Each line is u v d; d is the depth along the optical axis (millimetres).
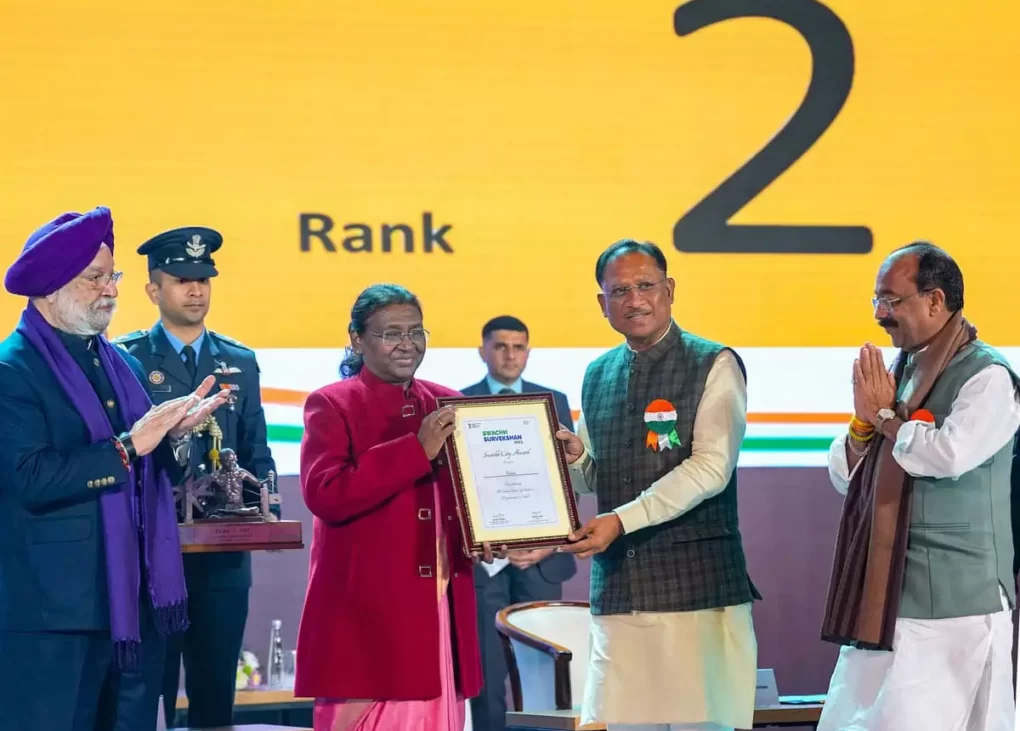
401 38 8680
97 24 8383
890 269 5371
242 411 6895
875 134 9023
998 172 9102
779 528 9070
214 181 8500
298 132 8586
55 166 8312
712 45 8922
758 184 8945
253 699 7938
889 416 5266
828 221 9000
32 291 4934
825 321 9016
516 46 8781
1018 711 5559
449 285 8750
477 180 8766
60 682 4812
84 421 4902
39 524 4809
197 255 6852
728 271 8938
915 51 9047
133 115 8414
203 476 5922
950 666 5164
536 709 7355
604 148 8852
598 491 5605
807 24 8977
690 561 5391
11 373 4824
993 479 5262
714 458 5297
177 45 8469
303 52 8586
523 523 5090
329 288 8633
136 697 5035
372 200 8664
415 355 5082
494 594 8305
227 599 6566
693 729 5391
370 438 5016
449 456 5043
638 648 5406
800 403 9023
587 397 5766
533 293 8812
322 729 4957
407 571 4910
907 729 5133
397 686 4812
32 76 8305
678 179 8898
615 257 5508
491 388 8531
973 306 9078
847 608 5309
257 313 8555
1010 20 9109
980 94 9086
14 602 4793
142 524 5055
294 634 8727
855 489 5488
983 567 5176
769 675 6961
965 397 5145
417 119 8703
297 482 8648
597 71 8836
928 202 9055
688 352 5512
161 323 6902
